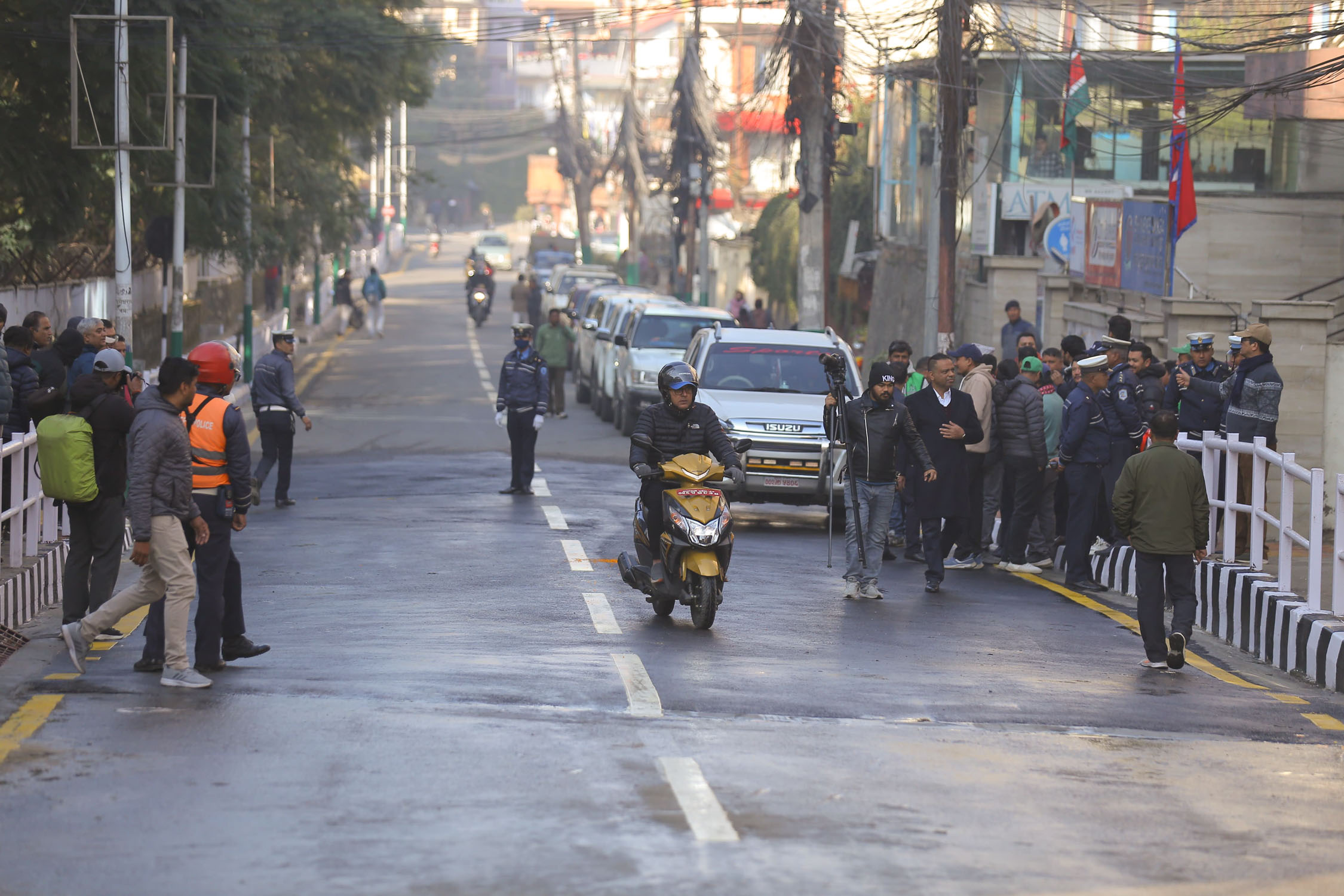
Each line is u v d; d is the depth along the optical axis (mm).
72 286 47188
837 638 17469
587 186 130750
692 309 45000
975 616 19641
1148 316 34406
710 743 12117
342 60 56500
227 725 12414
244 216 48531
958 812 10516
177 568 13891
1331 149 45156
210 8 37062
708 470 17625
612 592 19891
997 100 49156
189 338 61438
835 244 76500
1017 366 24156
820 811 10320
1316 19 40938
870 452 20219
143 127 36594
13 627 17094
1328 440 27234
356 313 84375
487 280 87562
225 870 8938
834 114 45344
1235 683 16344
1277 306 27047
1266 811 11000
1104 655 17516
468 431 42781
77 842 9430
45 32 34094
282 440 28828
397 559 22422
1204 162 46750
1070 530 22719
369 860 9109
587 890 8602
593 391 50438
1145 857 9695
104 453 16109
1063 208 48156
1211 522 21141
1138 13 46750
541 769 11141
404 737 12047
